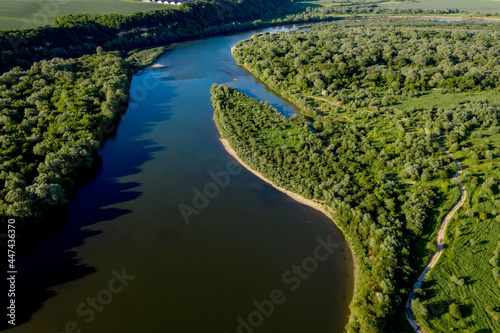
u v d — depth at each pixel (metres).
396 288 67.38
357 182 99.06
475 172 99.12
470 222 82.62
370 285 69.00
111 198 98.38
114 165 113.38
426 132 122.75
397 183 97.56
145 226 89.00
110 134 132.00
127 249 82.19
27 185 90.06
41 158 101.94
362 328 61.62
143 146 124.50
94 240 84.38
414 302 64.25
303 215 93.50
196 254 81.31
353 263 79.31
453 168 99.62
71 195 98.00
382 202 89.81
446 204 88.44
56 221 89.62
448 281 69.62
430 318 63.06
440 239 79.38
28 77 142.88
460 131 117.44
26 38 174.38
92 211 93.38
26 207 80.56
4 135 102.12
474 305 64.62
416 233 79.38
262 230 88.75
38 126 114.06
